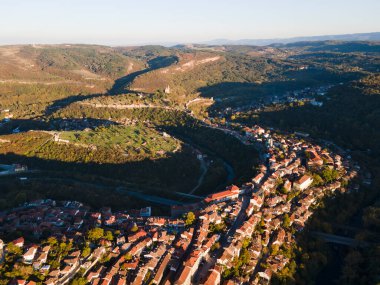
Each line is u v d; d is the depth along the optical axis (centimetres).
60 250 18712
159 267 18688
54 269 17575
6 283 16125
